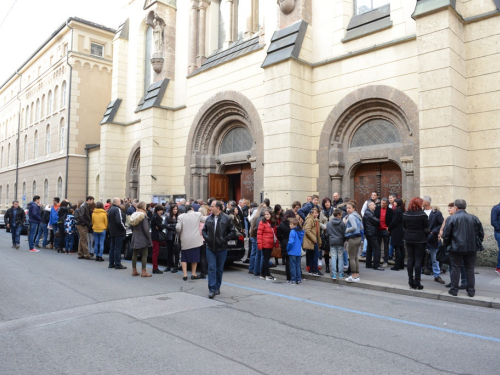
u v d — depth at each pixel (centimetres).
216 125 1728
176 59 1922
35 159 3391
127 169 2202
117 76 2275
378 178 1209
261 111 1447
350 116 1236
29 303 642
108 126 2183
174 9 1950
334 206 1102
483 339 489
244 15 1708
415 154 1071
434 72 948
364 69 1187
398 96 1103
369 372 382
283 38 1326
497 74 958
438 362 411
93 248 1242
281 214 982
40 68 3522
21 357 415
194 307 627
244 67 1527
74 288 762
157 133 1830
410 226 755
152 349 437
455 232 688
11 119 4253
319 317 581
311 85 1313
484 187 969
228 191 1739
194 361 404
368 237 965
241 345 453
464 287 740
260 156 1441
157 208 980
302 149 1260
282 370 384
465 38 1010
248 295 728
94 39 2938
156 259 969
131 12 2303
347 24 1270
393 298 720
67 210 1376
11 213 1450
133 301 661
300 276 858
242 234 1080
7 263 1073
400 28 1123
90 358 411
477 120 986
